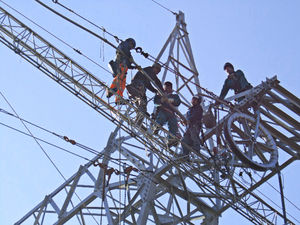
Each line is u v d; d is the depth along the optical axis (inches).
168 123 800.9
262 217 806.5
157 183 775.7
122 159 798.5
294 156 824.9
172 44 945.5
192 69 944.9
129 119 745.0
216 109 808.9
